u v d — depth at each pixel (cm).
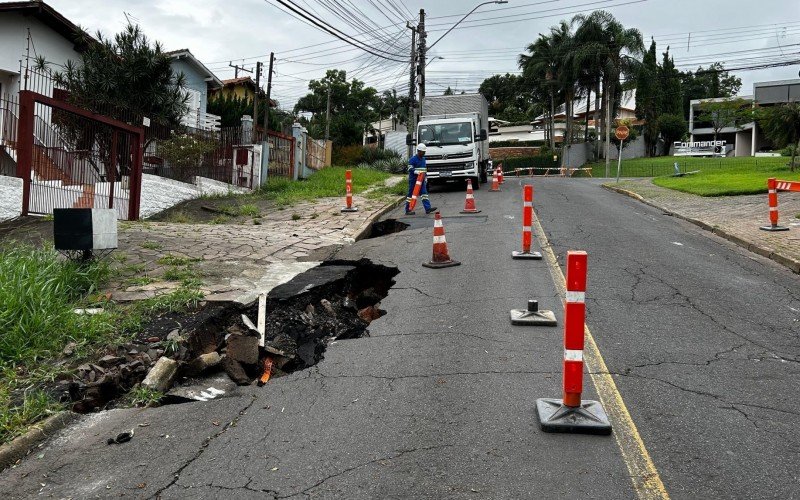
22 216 1269
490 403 493
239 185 2130
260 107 3394
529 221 1030
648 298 804
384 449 426
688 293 831
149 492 386
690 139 7656
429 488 375
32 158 1310
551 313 706
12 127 1414
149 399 529
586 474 388
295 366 661
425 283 885
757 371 563
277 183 2209
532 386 525
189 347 625
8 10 1906
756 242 1180
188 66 2753
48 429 469
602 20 5341
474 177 2217
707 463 402
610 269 959
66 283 728
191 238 1141
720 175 2762
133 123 1855
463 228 1349
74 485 399
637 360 587
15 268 706
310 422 474
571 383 455
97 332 620
